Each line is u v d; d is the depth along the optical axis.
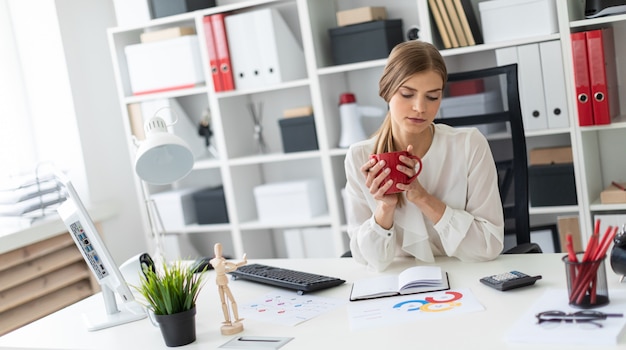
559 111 3.06
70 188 1.92
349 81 3.73
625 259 1.65
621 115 3.20
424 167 2.09
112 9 4.11
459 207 2.08
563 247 3.17
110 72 4.06
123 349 1.74
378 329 1.61
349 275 2.08
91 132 3.92
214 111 3.73
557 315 1.49
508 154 3.35
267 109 3.96
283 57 3.58
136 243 4.12
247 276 2.14
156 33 3.80
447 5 3.17
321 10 3.54
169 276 1.69
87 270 3.70
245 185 3.90
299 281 1.99
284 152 3.65
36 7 3.81
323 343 1.58
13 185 3.55
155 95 3.82
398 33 3.43
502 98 3.29
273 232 4.12
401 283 1.84
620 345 1.34
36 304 3.44
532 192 3.17
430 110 1.92
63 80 3.82
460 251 2.03
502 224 2.05
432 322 1.60
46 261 3.49
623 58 3.19
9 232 3.31
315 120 3.55
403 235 2.12
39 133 3.95
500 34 3.13
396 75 1.90
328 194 3.58
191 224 4.00
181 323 1.68
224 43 3.61
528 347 1.39
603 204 3.06
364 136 3.54
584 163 3.04
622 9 2.91
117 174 4.05
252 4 3.55
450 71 3.44
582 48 2.94
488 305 1.65
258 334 1.69
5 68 3.87
